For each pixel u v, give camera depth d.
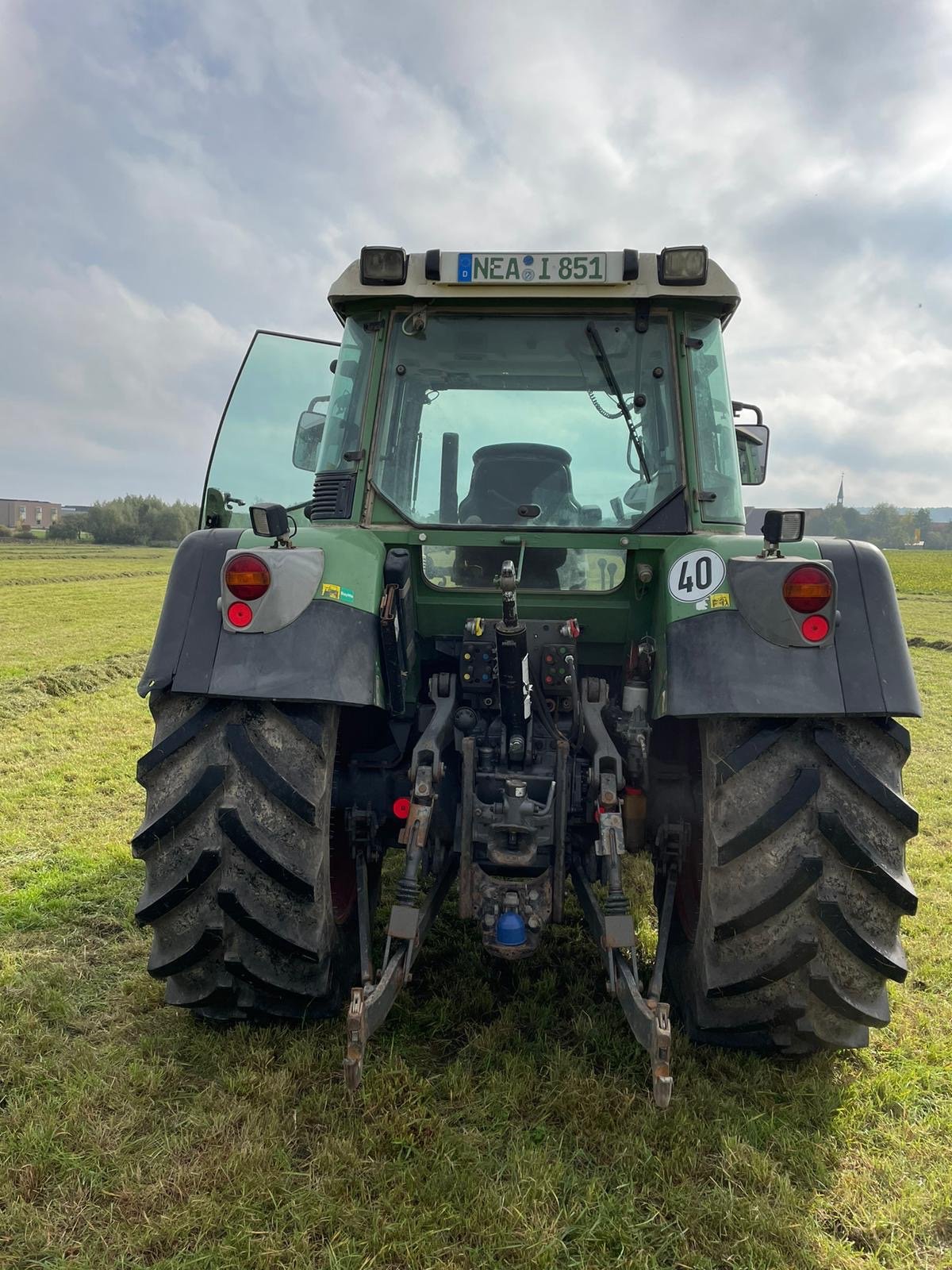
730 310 3.10
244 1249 1.97
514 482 3.12
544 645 2.92
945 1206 2.17
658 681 2.70
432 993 3.16
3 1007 2.97
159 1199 2.11
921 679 11.72
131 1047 2.74
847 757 2.39
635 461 3.09
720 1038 2.65
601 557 3.00
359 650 2.55
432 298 3.06
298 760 2.49
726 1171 2.24
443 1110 2.48
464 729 2.90
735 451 3.15
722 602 2.54
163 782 2.51
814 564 2.40
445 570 3.05
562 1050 2.76
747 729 2.48
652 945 3.56
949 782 6.61
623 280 2.97
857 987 2.45
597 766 2.69
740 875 2.43
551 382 3.13
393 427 3.14
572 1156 2.30
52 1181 2.17
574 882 3.08
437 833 2.99
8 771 6.39
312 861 2.49
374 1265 1.94
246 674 2.45
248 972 2.52
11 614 18.47
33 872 4.33
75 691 9.92
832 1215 2.15
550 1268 1.94
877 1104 2.59
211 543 2.74
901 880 2.38
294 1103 2.49
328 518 3.12
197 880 2.44
